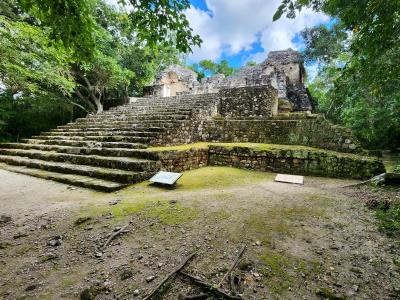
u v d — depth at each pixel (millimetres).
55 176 5793
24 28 7699
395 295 1868
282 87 14805
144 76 17766
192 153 7203
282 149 6852
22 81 9625
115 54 14781
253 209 3633
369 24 2684
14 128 13523
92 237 2818
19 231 2996
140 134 8086
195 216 3338
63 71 10742
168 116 9555
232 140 9250
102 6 13477
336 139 6836
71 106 14367
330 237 2777
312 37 16047
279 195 4434
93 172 5684
